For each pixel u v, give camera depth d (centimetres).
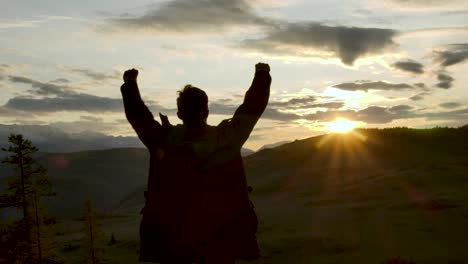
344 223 5394
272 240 4603
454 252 3384
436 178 8538
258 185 12012
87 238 4525
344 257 3725
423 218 5016
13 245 3516
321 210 6756
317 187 10494
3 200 3594
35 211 3631
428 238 4056
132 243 5566
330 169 12631
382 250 3784
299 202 8669
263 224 5881
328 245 4222
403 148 13950
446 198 6009
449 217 4916
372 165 12700
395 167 11712
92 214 4541
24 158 3628
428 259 3228
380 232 4594
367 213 5938
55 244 3769
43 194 3666
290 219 6112
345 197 8112
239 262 3753
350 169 12356
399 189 7962
